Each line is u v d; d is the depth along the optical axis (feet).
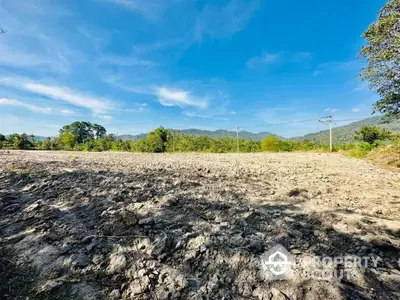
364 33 60.49
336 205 20.77
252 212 17.79
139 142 200.23
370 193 25.58
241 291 9.57
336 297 9.24
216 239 13.34
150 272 10.54
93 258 11.65
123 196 21.45
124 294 9.28
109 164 47.70
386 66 59.21
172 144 196.34
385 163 58.08
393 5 54.54
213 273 10.62
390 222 16.84
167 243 12.92
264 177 35.45
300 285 9.96
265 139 178.60
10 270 10.74
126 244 12.96
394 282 10.36
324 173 41.16
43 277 10.32
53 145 221.87
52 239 13.51
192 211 18.15
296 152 142.82
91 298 9.05
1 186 24.31
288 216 17.62
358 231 15.05
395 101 62.90
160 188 24.72
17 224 15.51
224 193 23.70
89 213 17.61
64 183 25.85
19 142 192.03
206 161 65.98
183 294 9.26
